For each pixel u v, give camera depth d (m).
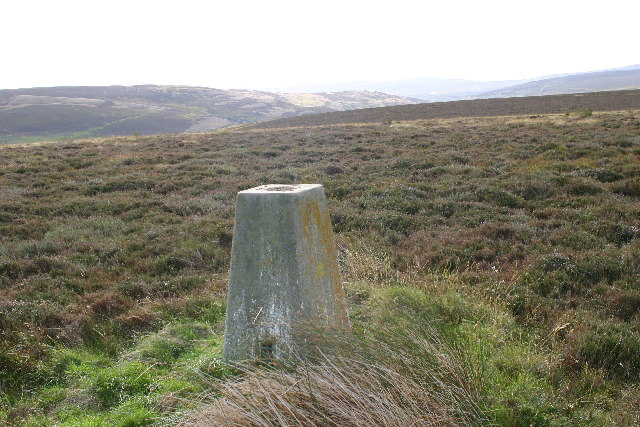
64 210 12.19
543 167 14.59
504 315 5.12
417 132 28.02
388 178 14.59
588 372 4.05
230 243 9.10
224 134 35.25
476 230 8.82
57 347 5.10
